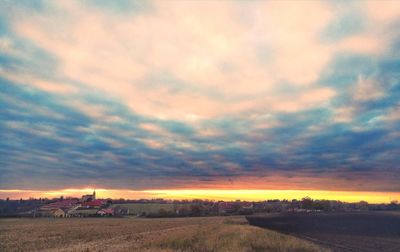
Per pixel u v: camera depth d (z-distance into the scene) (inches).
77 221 3287.4
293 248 989.2
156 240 1191.6
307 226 2188.7
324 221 2723.9
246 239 1157.1
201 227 2014.0
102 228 2159.2
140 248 995.9
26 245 1228.5
